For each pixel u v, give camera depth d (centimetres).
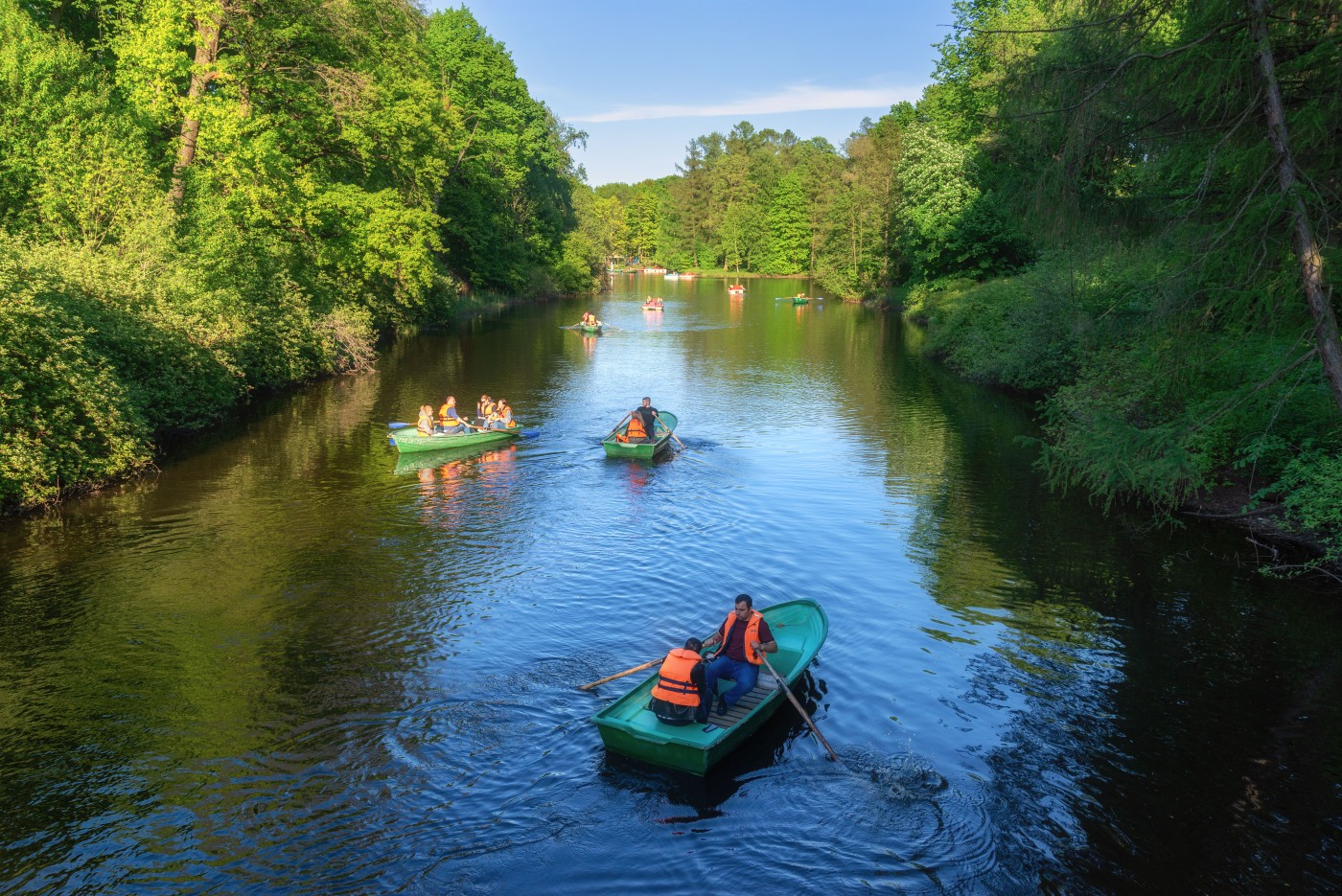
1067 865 658
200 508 1519
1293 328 1167
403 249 3384
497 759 788
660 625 1077
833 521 1488
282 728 831
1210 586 1206
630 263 15800
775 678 894
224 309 2352
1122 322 1806
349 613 1095
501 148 5844
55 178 2000
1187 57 1075
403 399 2603
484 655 991
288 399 2570
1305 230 1034
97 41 2733
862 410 2527
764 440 2131
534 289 7025
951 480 1761
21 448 1415
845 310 6594
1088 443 1447
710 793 745
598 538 1395
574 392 2794
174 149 2652
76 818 697
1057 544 1377
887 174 6831
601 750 805
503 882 636
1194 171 1188
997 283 3634
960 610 1127
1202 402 1430
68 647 995
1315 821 710
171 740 809
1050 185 1220
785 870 652
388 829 690
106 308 1798
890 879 644
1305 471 1257
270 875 637
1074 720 866
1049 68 1189
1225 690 925
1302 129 1026
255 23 2650
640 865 655
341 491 1642
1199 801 737
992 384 3014
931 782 762
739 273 13300
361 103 3034
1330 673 962
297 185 2905
